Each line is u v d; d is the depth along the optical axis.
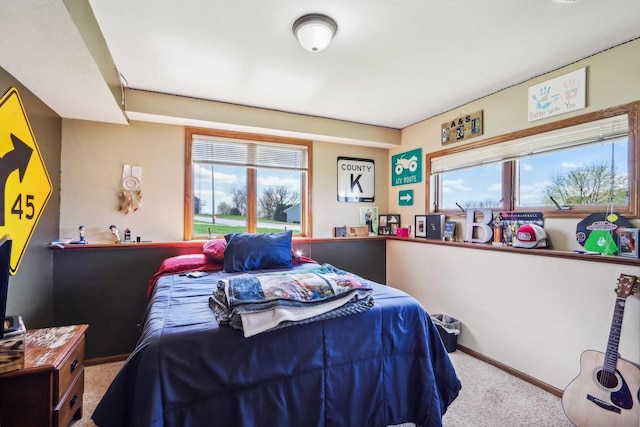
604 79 1.89
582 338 1.88
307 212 3.39
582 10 1.51
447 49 1.88
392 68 2.13
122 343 2.51
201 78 2.28
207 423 1.15
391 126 3.54
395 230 3.62
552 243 2.16
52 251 2.27
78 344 1.56
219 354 1.20
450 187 3.06
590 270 1.85
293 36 1.74
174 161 2.79
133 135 2.66
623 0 1.43
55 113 2.28
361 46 1.84
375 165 3.77
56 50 1.42
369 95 2.62
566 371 1.95
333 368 1.40
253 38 1.76
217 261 2.48
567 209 2.09
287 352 1.31
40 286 2.06
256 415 1.22
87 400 1.88
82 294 2.39
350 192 3.62
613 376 1.58
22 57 1.47
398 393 1.55
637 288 1.61
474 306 2.58
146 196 2.69
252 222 3.16
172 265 2.36
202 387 1.15
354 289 1.51
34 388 1.23
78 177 2.47
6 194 1.59
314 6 1.48
